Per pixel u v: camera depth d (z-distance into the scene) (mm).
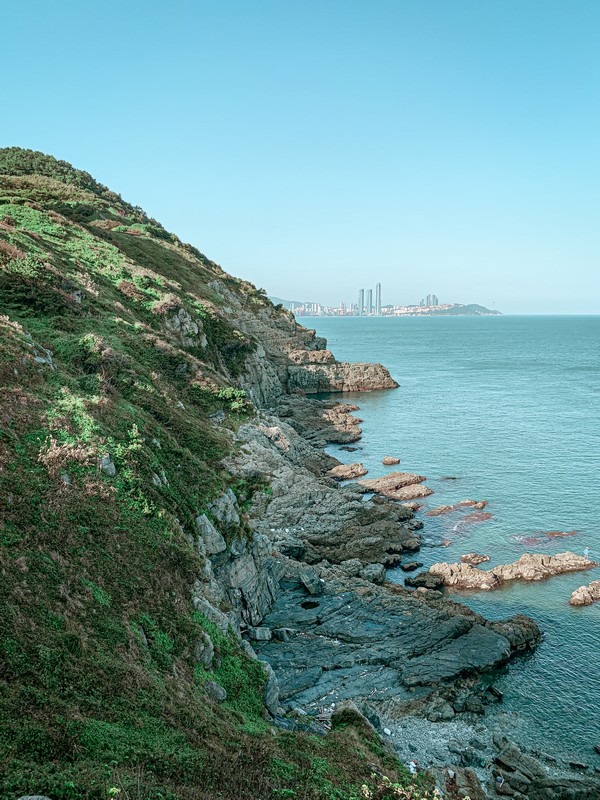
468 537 59188
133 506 31312
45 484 27750
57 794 15477
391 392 145125
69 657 20656
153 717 20984
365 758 26406
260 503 56812
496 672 38406
